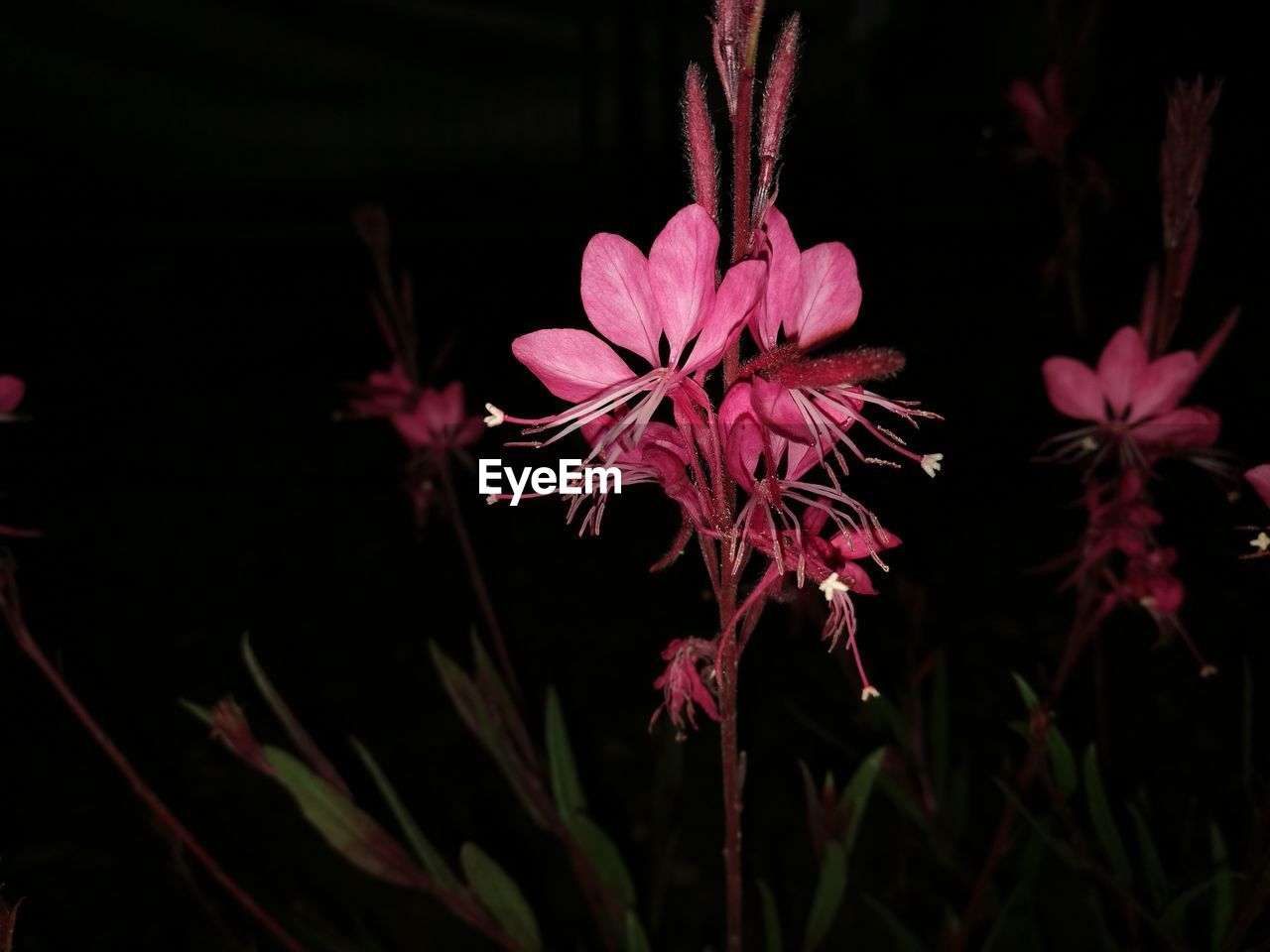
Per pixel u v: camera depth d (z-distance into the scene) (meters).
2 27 1.33
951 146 1.04
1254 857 0.15
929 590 0.40
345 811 0.17
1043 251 0.76
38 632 0.40
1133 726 0.31
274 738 0.34
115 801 0.31
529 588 0.43
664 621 0.40
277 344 0.70
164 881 0.28
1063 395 0.16
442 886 0.18
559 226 0.90
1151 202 0.77
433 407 0.22
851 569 0.11
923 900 0.26
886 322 0.66
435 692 0.36
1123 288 0.66
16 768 0.33
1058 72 0.26
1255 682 0.33
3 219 0.98
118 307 0.78
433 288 0.79
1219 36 0.94
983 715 0.33
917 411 0.11
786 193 0.95
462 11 1.46
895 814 0.29
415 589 0.43
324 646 0.39
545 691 0.36
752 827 0.30
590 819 0.20
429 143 1.20
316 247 0.90
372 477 0.52
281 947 0.26
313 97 1.29
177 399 0.62
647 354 0.11
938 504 0.46
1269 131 0.90
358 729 0.34
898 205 0.90
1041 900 0.22
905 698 0.22
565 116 1.24
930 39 1.17
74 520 0.48
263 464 0.54
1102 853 0.22
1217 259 0.69
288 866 0.29
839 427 0.11
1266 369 0.54
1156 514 0.16
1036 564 0.41
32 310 0.77
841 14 1.34
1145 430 0.16
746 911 0.27
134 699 0.36
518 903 0.18
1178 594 0.16
